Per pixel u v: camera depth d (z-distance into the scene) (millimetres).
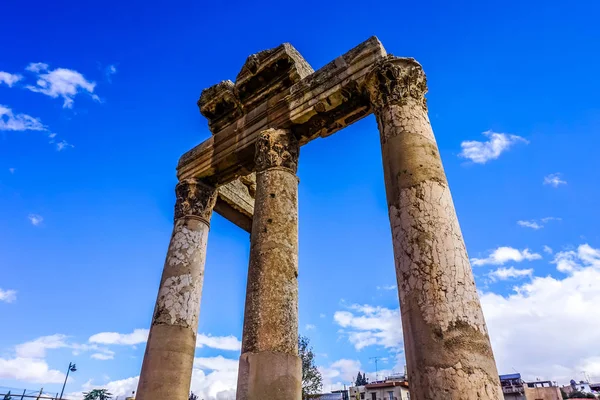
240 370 7773
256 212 9711
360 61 10141
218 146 12805
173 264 11781
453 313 5820
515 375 47781
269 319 8047
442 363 5469
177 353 10438
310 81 10969
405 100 8531
